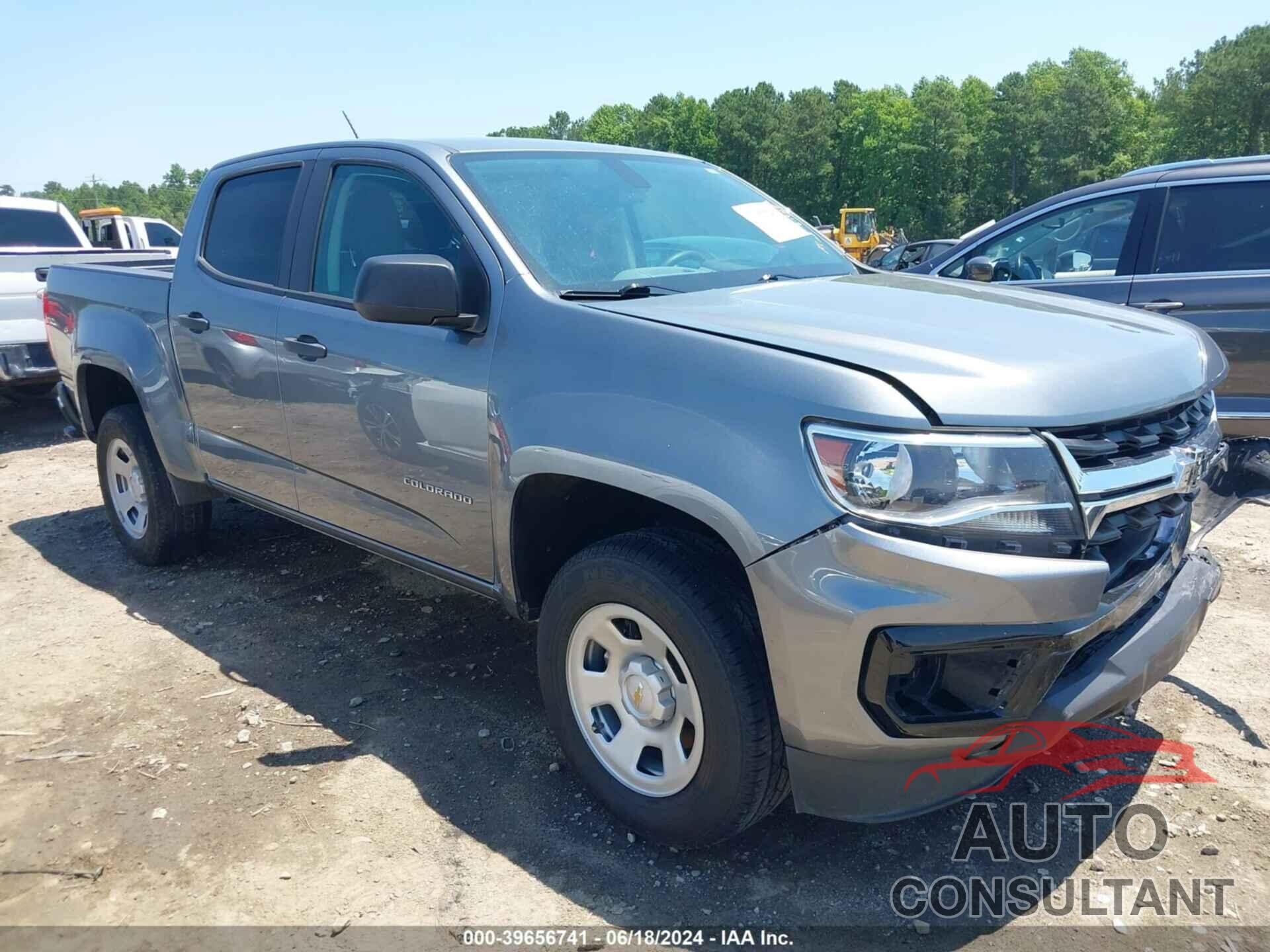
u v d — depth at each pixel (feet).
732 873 8.39
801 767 7.59
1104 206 18.74
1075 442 6.99
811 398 7.07
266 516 18.53
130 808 9.46
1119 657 7.59
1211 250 17.40
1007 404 6.89
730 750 7.68
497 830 9.02
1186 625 8.18
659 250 10.73
